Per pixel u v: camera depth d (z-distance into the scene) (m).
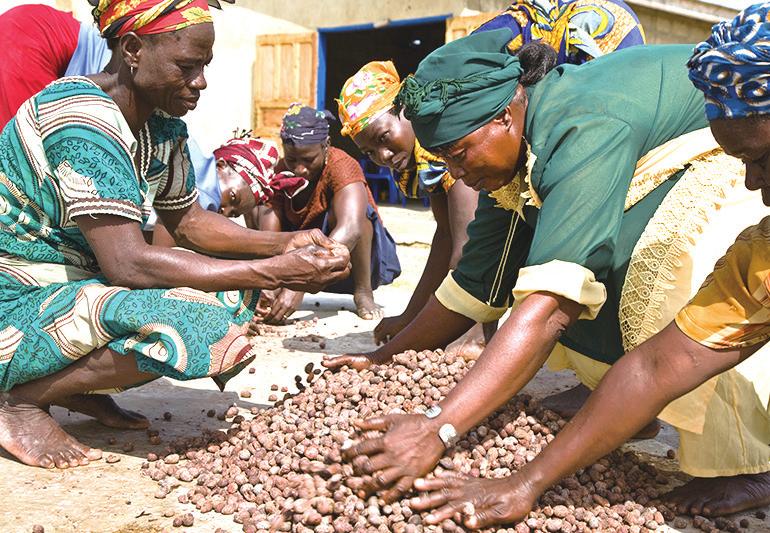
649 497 2.64
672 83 2.63
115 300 2.71
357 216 5.48
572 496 2.47
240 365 2.84
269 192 5.29
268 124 15.27
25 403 2.85
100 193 2.68
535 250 2.38
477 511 2.24
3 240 2.89
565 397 3.34
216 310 2.79
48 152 2.74
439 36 20.17
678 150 2.65
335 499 2.32
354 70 19.69
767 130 1.91
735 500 2.59
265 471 2.62
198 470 2.72
